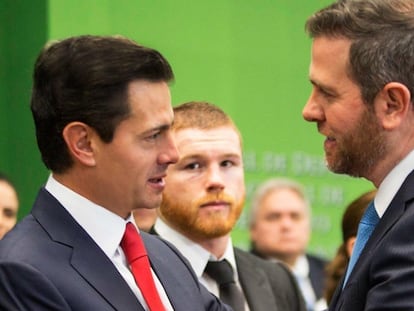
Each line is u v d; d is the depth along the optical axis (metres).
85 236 3.17
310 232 7.45
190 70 6.93
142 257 3.23
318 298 6.95
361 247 3.44
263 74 7.23
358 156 3.39
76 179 3.19
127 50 3.16
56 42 3.21
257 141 7.24
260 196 7.00
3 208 5.53
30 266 3.03
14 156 6.35
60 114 3.16
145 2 6.69
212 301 3.40
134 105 3.15
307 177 7.45
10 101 6.37
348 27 3.36
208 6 6.98
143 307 3.15
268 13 7.23
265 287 4.56
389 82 3.33
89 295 3.08
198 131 4.30
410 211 3.24
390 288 3.13
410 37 3.33
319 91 3.42
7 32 6.39
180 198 4.26
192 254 4.29
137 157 3.15
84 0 6.42
